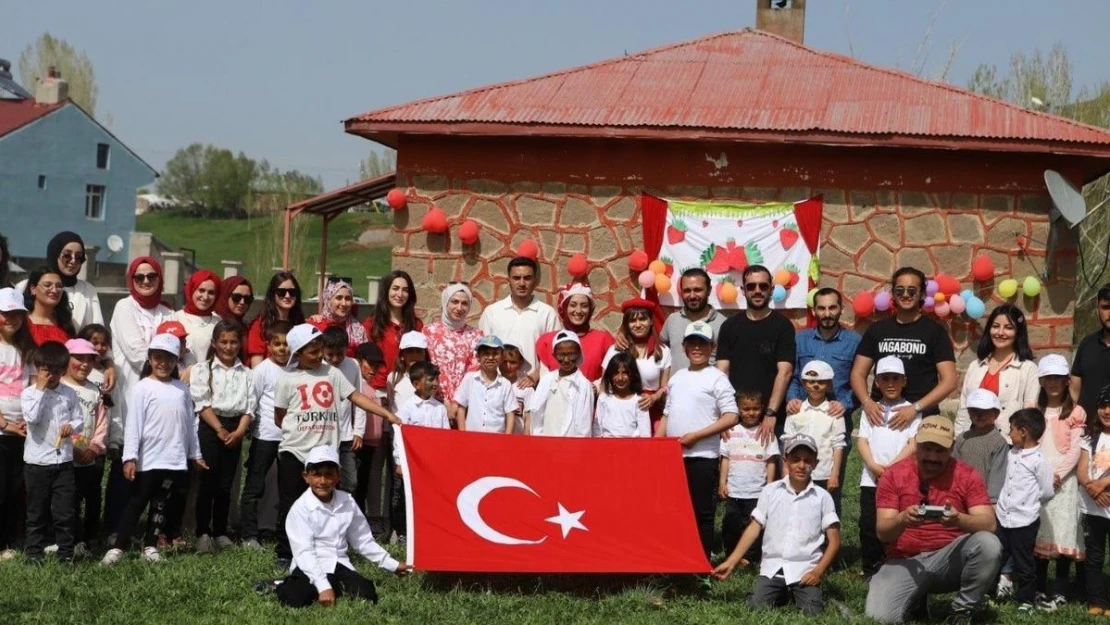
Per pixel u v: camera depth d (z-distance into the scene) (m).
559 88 14.95
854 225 14.02
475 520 8.05
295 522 7.65
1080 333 24.61
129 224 52.34
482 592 7.81
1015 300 13.85
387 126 14.17
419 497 8.11
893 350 8.99
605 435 8.97
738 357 9.20
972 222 13.89
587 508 8.23
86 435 8.54
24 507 8.84
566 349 8.96
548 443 8.51
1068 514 8.35
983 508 7.43
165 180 91.06
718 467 9.30
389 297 9.83
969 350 13.98
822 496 7.81
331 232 69.81
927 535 7.55
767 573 7.82
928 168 13.91
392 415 8.83
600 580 8.27
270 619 7.15
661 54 15.97
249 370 9.20
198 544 9.00
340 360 8.86
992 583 7.52
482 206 14.45
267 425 9.15
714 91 14.74
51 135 49.19
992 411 8.16
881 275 13.99
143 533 9.35
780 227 14.05
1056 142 13.35
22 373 8.45
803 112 14.03
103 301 19.19
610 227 14.29
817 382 8.87
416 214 14.57
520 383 9.46
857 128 13.57
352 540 7.84
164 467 8.59
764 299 9.16
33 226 48.91
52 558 8.27
